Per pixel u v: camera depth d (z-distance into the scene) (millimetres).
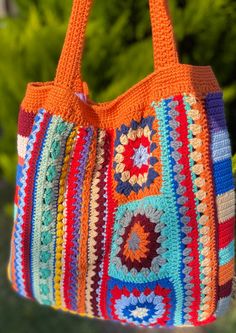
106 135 1031
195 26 1830
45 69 2172
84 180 1011
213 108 959
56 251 1030
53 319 2369
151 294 978
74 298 1062
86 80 2061
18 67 2283
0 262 2883
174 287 973
